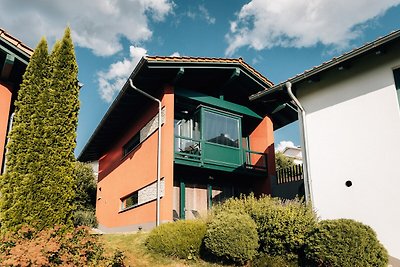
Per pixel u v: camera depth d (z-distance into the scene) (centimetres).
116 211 1390
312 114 831
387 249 638
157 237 727
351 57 725
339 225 577
